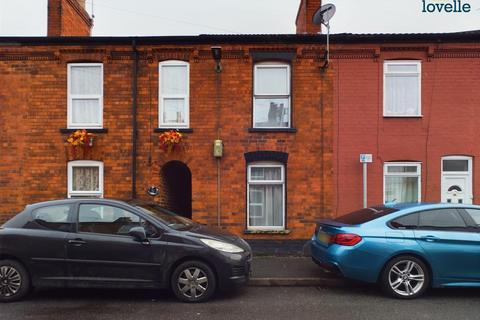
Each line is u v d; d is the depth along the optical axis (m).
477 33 9.95
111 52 10.30
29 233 6.64
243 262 6.70
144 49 10.30
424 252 6.62
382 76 10.20
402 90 10.33
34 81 10.33
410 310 6.09
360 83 10.20
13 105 10.31
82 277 6.55
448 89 10.15
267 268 8.45
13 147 10.27
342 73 10.23
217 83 10.27
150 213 6.86
